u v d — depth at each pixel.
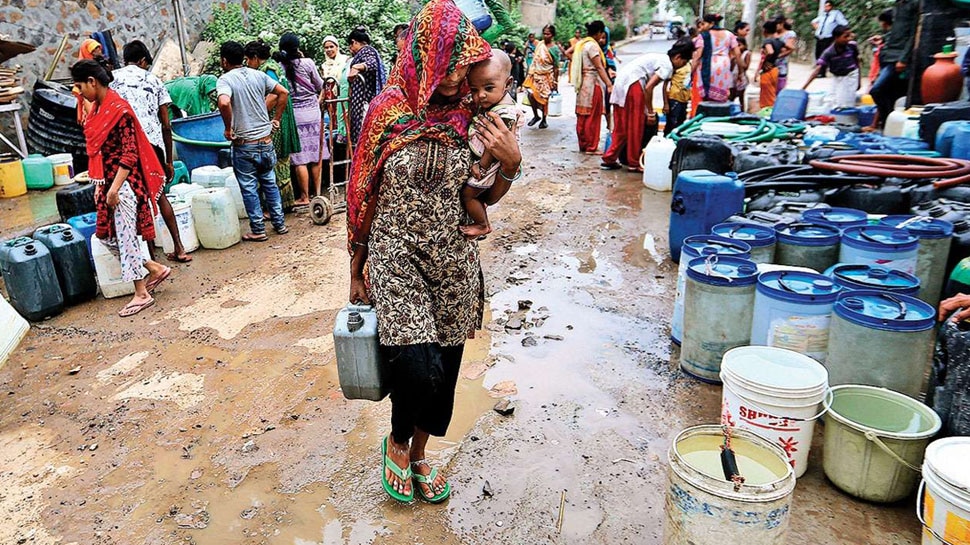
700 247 3.79
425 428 2.56
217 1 11.05
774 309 3.16
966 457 2.19
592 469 2.90
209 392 3.63
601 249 5.67
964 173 4.60
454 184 2.24
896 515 2.58
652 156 7.42
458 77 2.10
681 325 3.89
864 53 16.03
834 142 6.01
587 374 3.68
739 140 6.52
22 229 6.10
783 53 10.88
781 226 4.09
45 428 3.37
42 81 8.00
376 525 2.62
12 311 3.81
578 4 31.97
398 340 2.28
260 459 3.04
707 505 2.02
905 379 2.83
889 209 4.55
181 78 8.48
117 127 4.44
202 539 2.58
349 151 7.01
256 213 6.18
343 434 3.21
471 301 2.48
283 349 4.07
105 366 3.97
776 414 2.66
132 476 2.97
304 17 11.05
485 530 2.57
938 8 7.76
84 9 8.88
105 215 4.59
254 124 5.96
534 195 7.42
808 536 2.48
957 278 3.45
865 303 2.97
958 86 6.97
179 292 5.07
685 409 3.33
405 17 12.12
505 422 3.25
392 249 2.28
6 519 2.73
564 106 15.05
